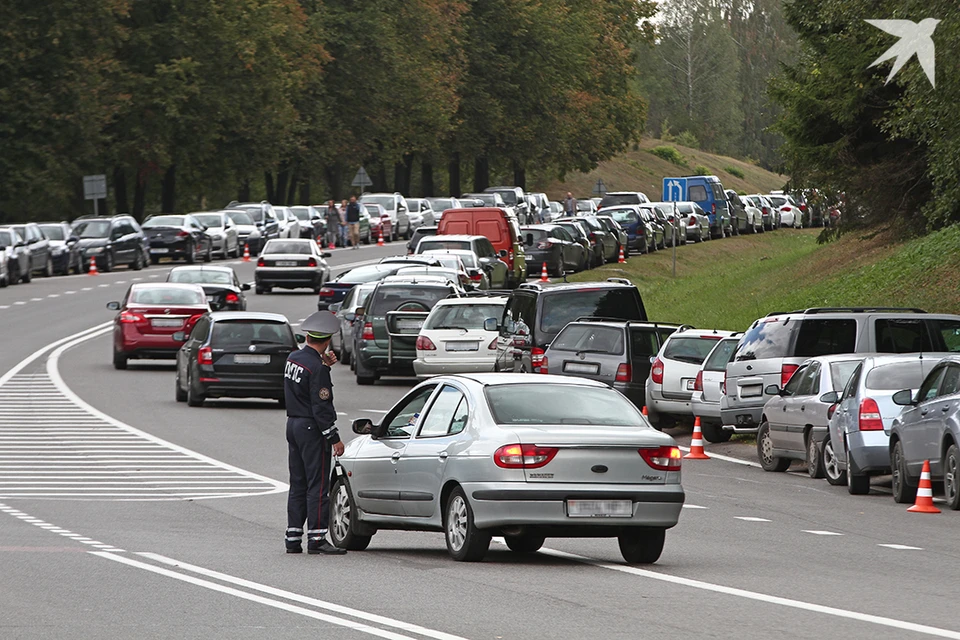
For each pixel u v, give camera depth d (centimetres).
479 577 3666
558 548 4397
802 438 6438
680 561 4025
